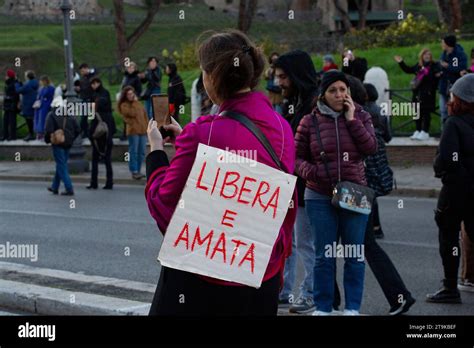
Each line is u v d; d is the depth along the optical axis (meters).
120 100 21.56
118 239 13.45
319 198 7.91
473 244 9.61
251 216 4.44
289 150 4.62
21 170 25.48
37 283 9.44
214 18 54.78
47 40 52.16
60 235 13.92
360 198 7.77
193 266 4.41
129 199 18.75
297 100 8.68
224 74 4.50
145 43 52.84
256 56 4.58
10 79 30.20
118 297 8.70
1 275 9.94
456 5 36.56
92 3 59.72
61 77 43.53
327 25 52.38
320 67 31.17
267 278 4.51
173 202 4.48
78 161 23.81
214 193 4.42
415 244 12.52
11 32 53.97
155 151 4.70
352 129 7.82
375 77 23.30
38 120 28.94
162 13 56.56
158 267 11.16
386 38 35.19
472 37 34.16
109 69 38.16
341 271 10.77
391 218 15.07
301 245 8.68
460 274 10.25
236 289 4.44
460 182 8.94
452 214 9.01
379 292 9.62
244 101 4.55
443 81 21.69
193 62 36.91
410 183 18.80
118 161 26.30
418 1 62.72
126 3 61.66
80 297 8.66
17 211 17.05
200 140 4.45
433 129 23.81
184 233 4.42
